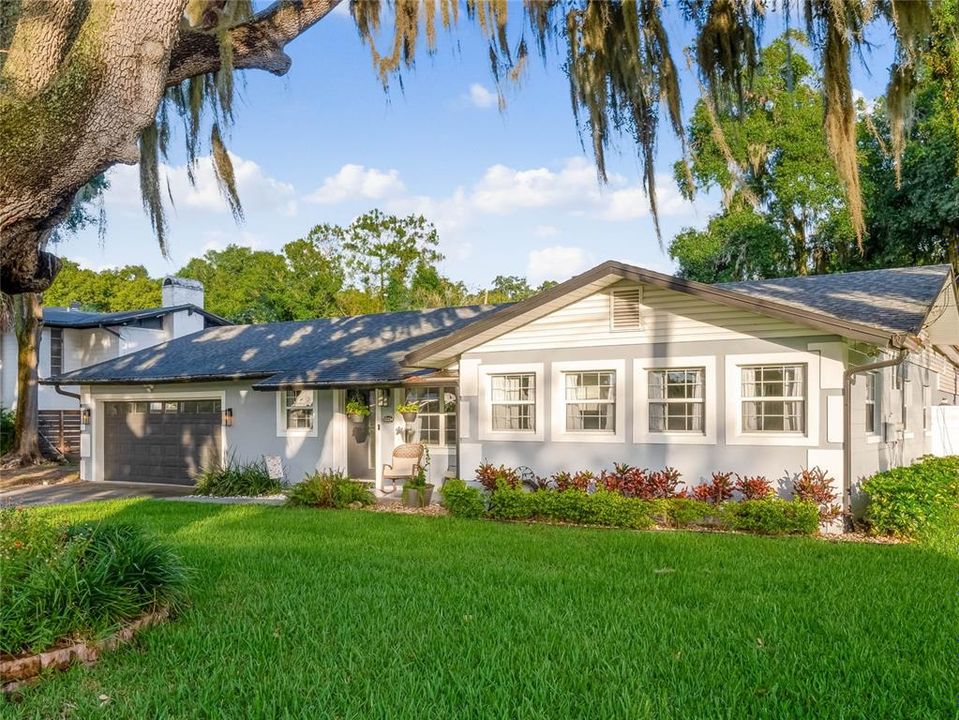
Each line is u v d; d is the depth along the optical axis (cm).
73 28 496
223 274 5006
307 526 1119
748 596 664
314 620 595
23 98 475
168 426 1941
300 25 677
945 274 1412
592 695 440
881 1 671
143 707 425
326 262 4609
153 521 1173
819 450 1070
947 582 718
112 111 494
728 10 727
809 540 974
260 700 428
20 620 488
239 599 663
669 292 1194
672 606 634
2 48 494
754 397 1133
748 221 2581
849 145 679
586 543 952
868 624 577
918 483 1025
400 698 436
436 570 783
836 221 2423
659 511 1097
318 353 1805
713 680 461
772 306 1068
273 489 1675
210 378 1770
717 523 1112
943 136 2206
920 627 569
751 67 746
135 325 2775
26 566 542
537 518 1179
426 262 4625
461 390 1376
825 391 1069
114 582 567
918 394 1596
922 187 2412
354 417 1697
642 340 1215
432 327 1900
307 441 1714
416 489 1369
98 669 487
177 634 550
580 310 1271
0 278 556
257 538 1003
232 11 663
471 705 425
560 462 1277
